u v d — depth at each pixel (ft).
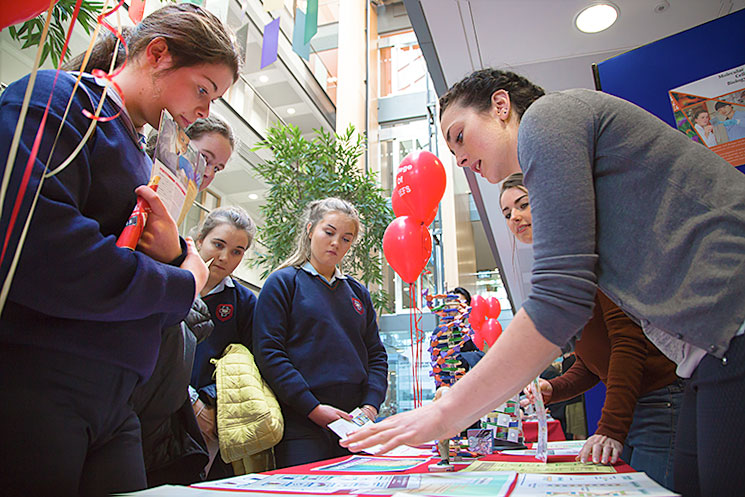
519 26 8.39
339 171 15.70
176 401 3.97
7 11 1.37
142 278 2.33
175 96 2.98
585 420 9.80
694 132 6.11
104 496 2.26
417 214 6.19
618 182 2.27
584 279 2.11
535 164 2.33
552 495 1.93
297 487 2.34
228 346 5.61
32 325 2.08
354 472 3.08
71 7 6.66
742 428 1.81
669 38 6.48
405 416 2.43
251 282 23.47
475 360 5.62
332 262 6.18
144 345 2.53
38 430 1.97
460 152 3.35
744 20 6.14
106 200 2.54
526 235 6.25
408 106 33.60
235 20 20.94
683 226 2.08
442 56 9.14
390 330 25.18
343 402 5.42
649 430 4.17
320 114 32.45
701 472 1.99
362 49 29.63
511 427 5.12
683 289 2.02
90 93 2.54
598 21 8.25
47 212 2.01
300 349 5.53
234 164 24.34
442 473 2.89
